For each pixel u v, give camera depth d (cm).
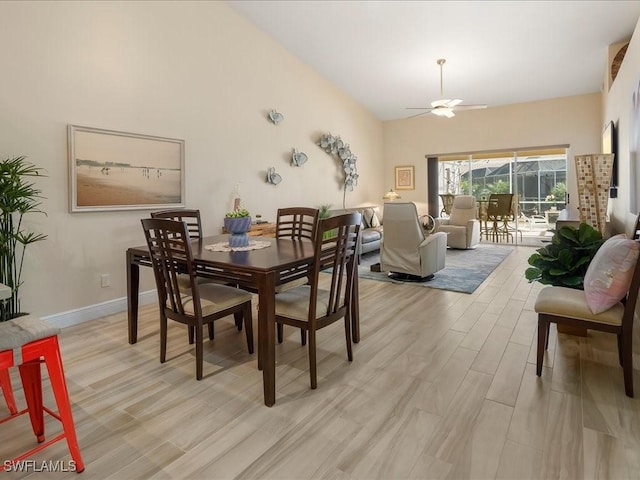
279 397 218
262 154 550
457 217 754
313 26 520
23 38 308
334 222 223
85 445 179
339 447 175
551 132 719
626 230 401
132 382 238
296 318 231
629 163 376
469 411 200
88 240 356
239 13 499
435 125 837
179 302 244
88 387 232
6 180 266
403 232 465
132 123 385
